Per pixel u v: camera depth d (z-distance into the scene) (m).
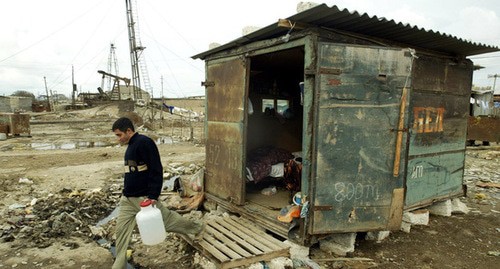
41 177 8.41
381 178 4.12
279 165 6.30
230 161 5.27
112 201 6.60
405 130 4.15
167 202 6.34
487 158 11.91
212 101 5.74
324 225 3.95
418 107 4.84
